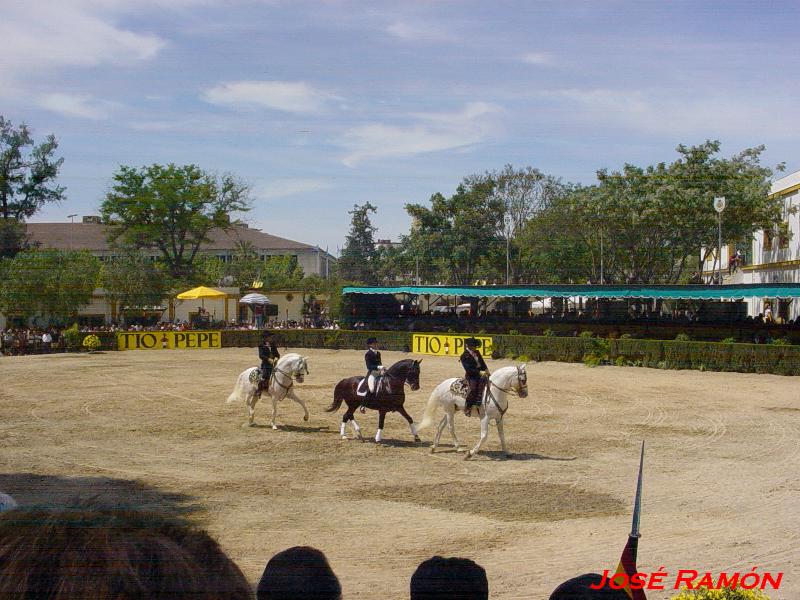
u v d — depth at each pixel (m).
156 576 1.44
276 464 14.41
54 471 13.60
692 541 9.50
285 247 78.50
